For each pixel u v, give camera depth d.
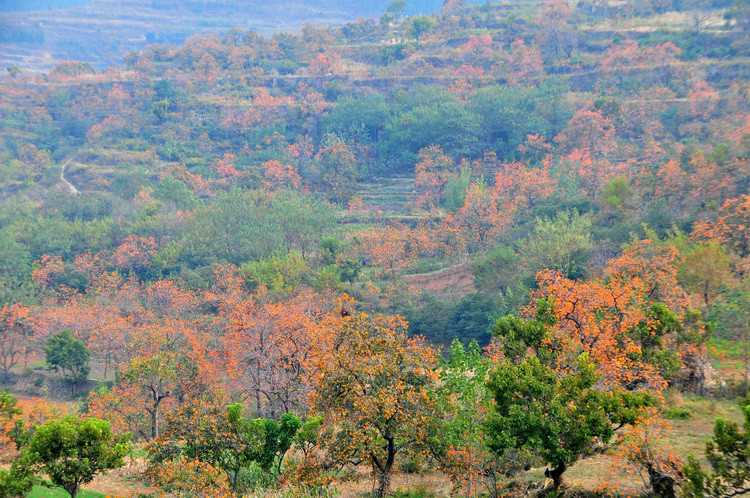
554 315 28.36
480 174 122.88
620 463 22.69
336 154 136.00
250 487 27.23
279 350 44.50
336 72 181.75
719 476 18.94
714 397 29.95
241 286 76.31
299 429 27.91
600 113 115.62
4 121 165.75
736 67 136.50
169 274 90.69
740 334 34.75
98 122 171.12
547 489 22.66
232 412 26.83
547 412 21.03
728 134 100.50
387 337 25.61
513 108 133.00
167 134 160.62
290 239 96.19
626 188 74.69
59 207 122.12
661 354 27.12
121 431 40.69
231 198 107.62
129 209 119.38
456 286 77.50
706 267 37.38
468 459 23.48
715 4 177.00
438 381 30.94
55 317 72.19
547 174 97.31
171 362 41.50
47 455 20.62
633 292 30.27
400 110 151.75
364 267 87.31
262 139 156.38
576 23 178.75
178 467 24.00
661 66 142.12
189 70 195.75
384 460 27.23
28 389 62.56
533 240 68.50
